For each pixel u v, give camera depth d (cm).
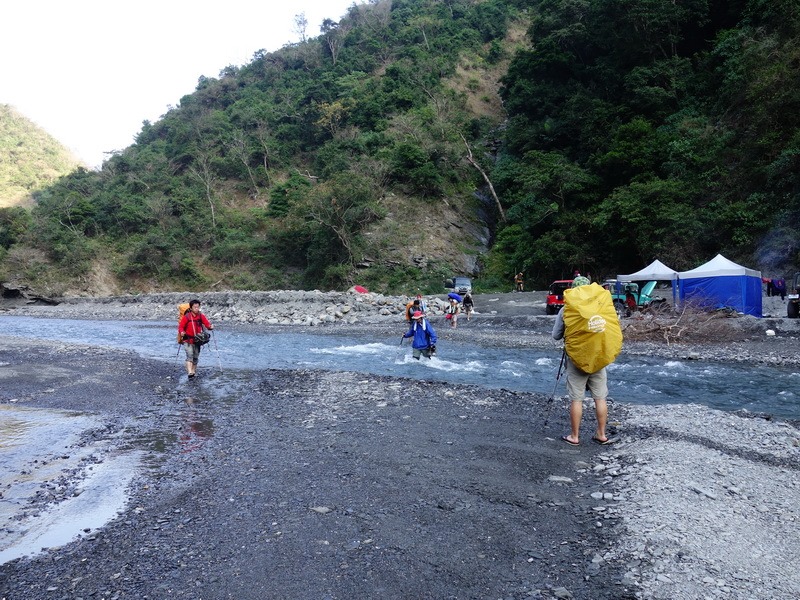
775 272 2802
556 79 6022
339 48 9931
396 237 5331
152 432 767
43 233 6850
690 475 513
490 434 702
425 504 478
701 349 1548
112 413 895
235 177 8012
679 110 4412
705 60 4472
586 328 612
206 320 1230
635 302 2353
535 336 1934
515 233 4984
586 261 4019
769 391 1030
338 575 361
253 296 3594
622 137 4291
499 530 423
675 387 1069
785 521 421
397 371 1273
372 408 859
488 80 8444
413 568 368
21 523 470
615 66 5297
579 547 391
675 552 367
